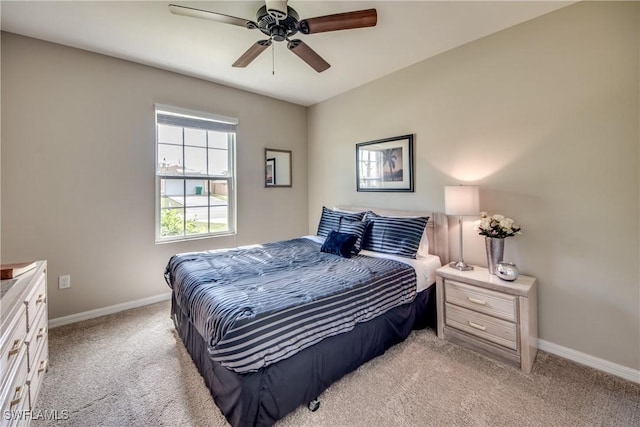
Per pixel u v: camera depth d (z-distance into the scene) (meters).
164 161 3.14
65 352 2.11
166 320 2.65
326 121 4.06
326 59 2.81
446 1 1.96
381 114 3.30
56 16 2.11
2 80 2.28
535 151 2.18
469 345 2.16
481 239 2.52
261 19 1.81
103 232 2.75
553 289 2.12
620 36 1.82
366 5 2.01
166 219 3.19
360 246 2.78
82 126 2.62
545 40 2.11
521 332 1.90
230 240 3.63
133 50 2.63
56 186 2.52
